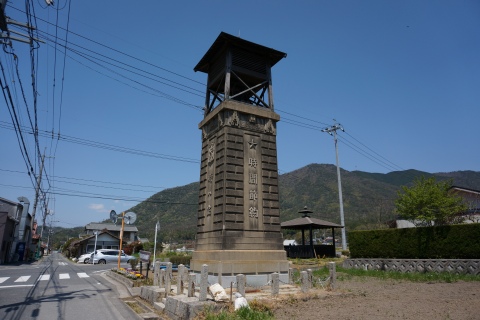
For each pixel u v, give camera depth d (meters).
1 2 10.34
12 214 45.53
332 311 10.25
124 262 44.47
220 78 20.89
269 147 18.92
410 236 22.48
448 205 29.45
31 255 54.75
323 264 28.33
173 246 86.75
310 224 32.91
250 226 16.94
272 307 10.69
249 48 20.12
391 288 15.47
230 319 8.99
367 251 25.31
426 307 10.44
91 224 86.31
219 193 17.19
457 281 16.98
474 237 19.20
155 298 12.77
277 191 18.39
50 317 10.86
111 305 13.04
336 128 39.72
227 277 15.47
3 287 17.41
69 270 29.33
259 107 19.27
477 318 8.65
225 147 17.53
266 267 16.44
